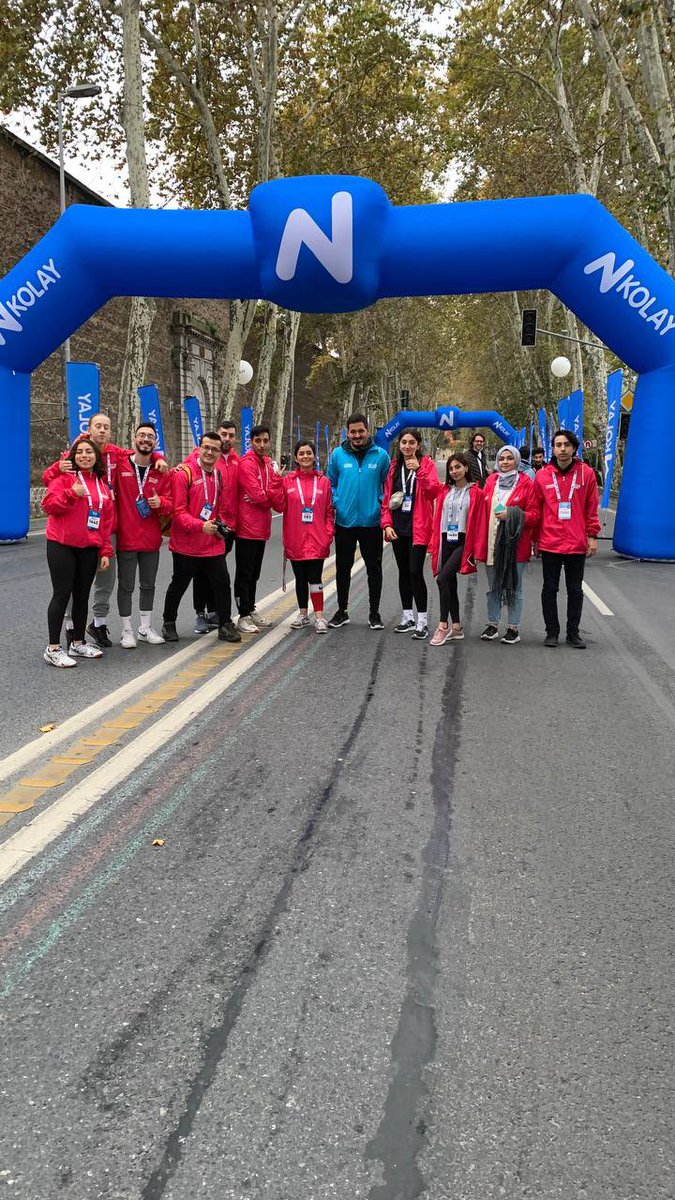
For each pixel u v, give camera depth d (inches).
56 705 181.0
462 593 360.2
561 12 765.3
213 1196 60.6
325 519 265.6
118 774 141.3
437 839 119.6
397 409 2159.2
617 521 461.1
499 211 317.1
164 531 246.1
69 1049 75.5
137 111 625.0
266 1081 71.9
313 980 86.0
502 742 162.4
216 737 161.5
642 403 410.9
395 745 159.3
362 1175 62.5
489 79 936.3
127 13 608.4
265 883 106.0
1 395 453.7
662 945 93.9
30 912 98.3
